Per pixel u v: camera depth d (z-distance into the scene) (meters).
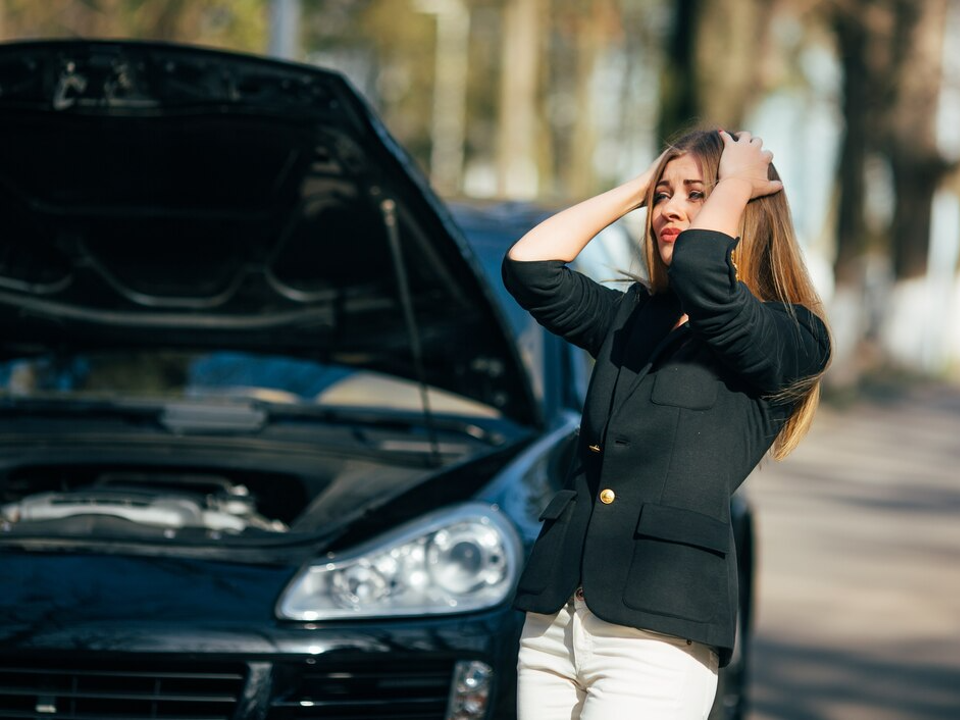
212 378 7.94
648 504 4.20
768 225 4.41
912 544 15.38
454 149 66.31
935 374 49.00
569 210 4.66
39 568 5.67
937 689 9.62
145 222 6.86
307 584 5.59
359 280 7.00
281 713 5.36
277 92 6.15
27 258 7.08
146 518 6.38
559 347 7.33
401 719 5.48
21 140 6.48
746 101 33.47
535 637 4.39
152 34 15.23
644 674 4.18
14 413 7.50
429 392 8.03
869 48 42.16
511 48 48.75
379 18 61.56
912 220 48.16
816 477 21.05
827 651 10.52
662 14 50.81
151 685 5.44
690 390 4.24
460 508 5.84
